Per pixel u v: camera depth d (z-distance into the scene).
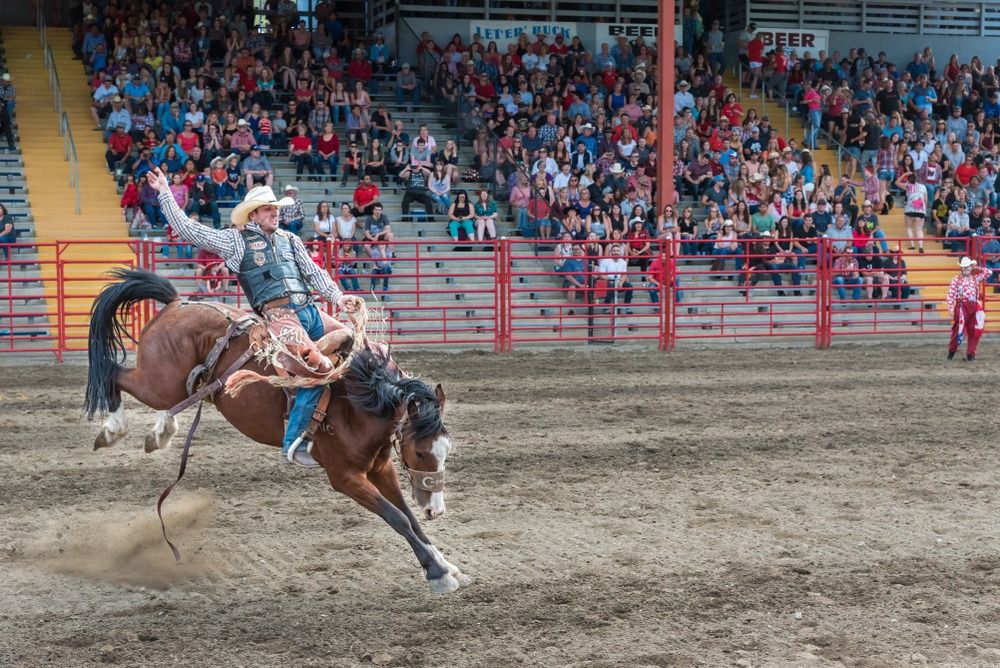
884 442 13.27
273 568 8.50
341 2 36.41
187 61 28.84
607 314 23.05
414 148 26.55
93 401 8.36
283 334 7.69
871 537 9.39
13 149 26.19
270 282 7.98
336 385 7.77
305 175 26.56
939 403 16.05
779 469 11.86
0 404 15.32
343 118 28.86
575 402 15.94
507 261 21.89
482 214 25.47
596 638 7.13
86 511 10.01
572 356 21.50
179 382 8.22
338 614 7.55
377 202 24.25
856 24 38.28
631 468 11.87
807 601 7.81
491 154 27.61
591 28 34.81
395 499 8.20
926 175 31.47
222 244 7.98
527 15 34.81
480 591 8.00
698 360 20.94
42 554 8.77
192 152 24.98
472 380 18.00
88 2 31.20
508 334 22.06
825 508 10.32
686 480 11.37
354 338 7.98
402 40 33.88
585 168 27.48
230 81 28.23
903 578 8.31
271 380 7.58
